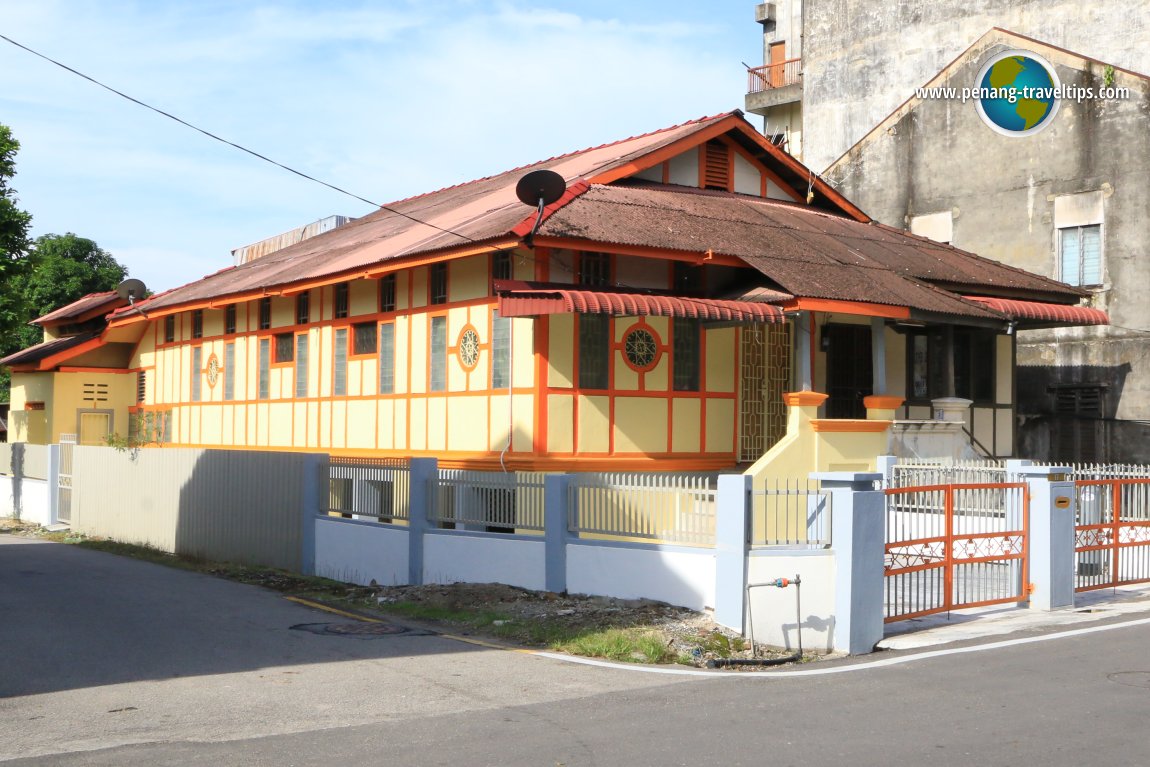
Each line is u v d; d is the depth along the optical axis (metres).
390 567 16.41
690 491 12.75
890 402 19.19
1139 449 26.62
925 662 10.55
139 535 22.97
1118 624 12.45
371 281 22.23
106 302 33.88
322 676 10.09
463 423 19.42
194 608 14.17
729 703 8.92
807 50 39.34
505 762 7.19
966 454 20.67
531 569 14.44
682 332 19.56
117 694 9.32
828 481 11.77
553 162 26.23
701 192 22.25
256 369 26.33
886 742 7.58
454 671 10.34
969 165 30.00
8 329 25.98
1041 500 13.84
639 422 18.88
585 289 17.94
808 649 11.65
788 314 17.83
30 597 15.02
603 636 11.59
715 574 12.29
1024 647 11.12
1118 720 8.10
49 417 33.19
